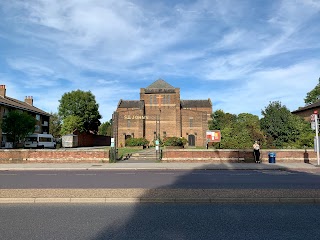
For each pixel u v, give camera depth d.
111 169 19.03
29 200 8.53
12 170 18.66
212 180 13.17
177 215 6.99
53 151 22.89
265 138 29.00
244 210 7.49
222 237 5.40
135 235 5.53
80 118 67.62
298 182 12.34
